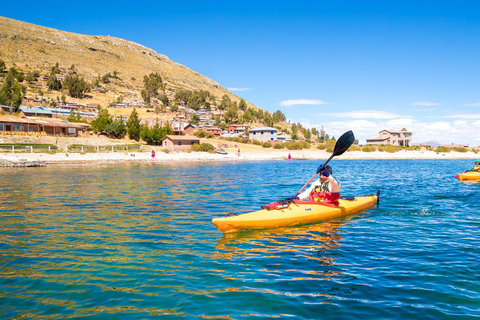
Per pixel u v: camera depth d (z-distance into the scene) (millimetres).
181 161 56750
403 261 6852
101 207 13141
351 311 4840
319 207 10531
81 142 66312
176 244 8094
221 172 33062
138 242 8258
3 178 25344
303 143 93562
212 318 4656
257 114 191875
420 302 5086
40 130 68500
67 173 30406
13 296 5316
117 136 81125
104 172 31922
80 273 6250
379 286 5668
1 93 107625
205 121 146250
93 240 8445
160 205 13625
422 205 13273
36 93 152625
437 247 7777
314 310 4871
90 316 4715
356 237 8641
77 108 133625
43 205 13617
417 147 98875
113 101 168375
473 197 15500
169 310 4875
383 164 53031
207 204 13875
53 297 5285
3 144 52750
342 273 6242
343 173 32906
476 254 7223
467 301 5094
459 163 56250
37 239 8539
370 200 12789
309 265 6660
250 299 5203
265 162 58375
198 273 6250
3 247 7852
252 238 8570
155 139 77188
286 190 18578
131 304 5055
